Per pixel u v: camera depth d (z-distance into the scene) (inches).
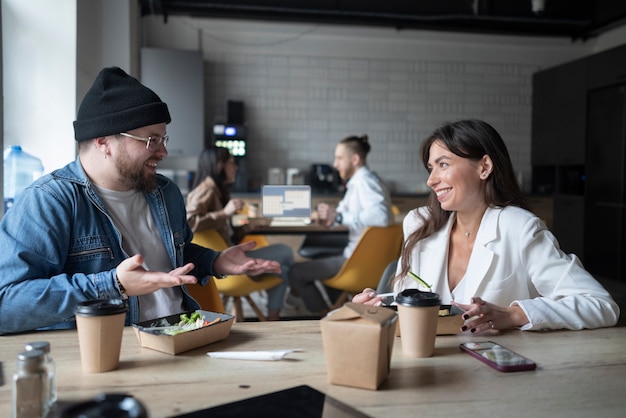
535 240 63.2
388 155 284.4
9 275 54.9
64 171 65.4
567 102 263.6
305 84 276.5
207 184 148.9
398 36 280.8
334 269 145.0
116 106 62.1
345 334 38.3
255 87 273.0
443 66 285.6
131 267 51.1
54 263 59.3
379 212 148.7
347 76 279.1
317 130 278.5
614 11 246.5
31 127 129.9
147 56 240.7
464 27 262.8
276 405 34.8
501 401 36.5
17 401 32.7
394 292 72.4
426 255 71.1
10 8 127.9
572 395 37.7
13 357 45.2
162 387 38.5
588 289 57.5
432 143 67.7
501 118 291.7
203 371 41.8
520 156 295.1
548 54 293.0
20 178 125.3
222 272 71.2
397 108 283.6
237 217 176.1
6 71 128.4
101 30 186.1
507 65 290.2
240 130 254.4
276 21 267.6
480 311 51.4
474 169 66.0
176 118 244.8
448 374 41.5
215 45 268.8
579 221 253.8
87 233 64.0
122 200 69.1
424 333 44.9
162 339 45.8
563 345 49.2
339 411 34.0
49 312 51.8
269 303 147.5
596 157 245.6
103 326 40.9
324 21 253.9
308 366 43.0
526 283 64.5
